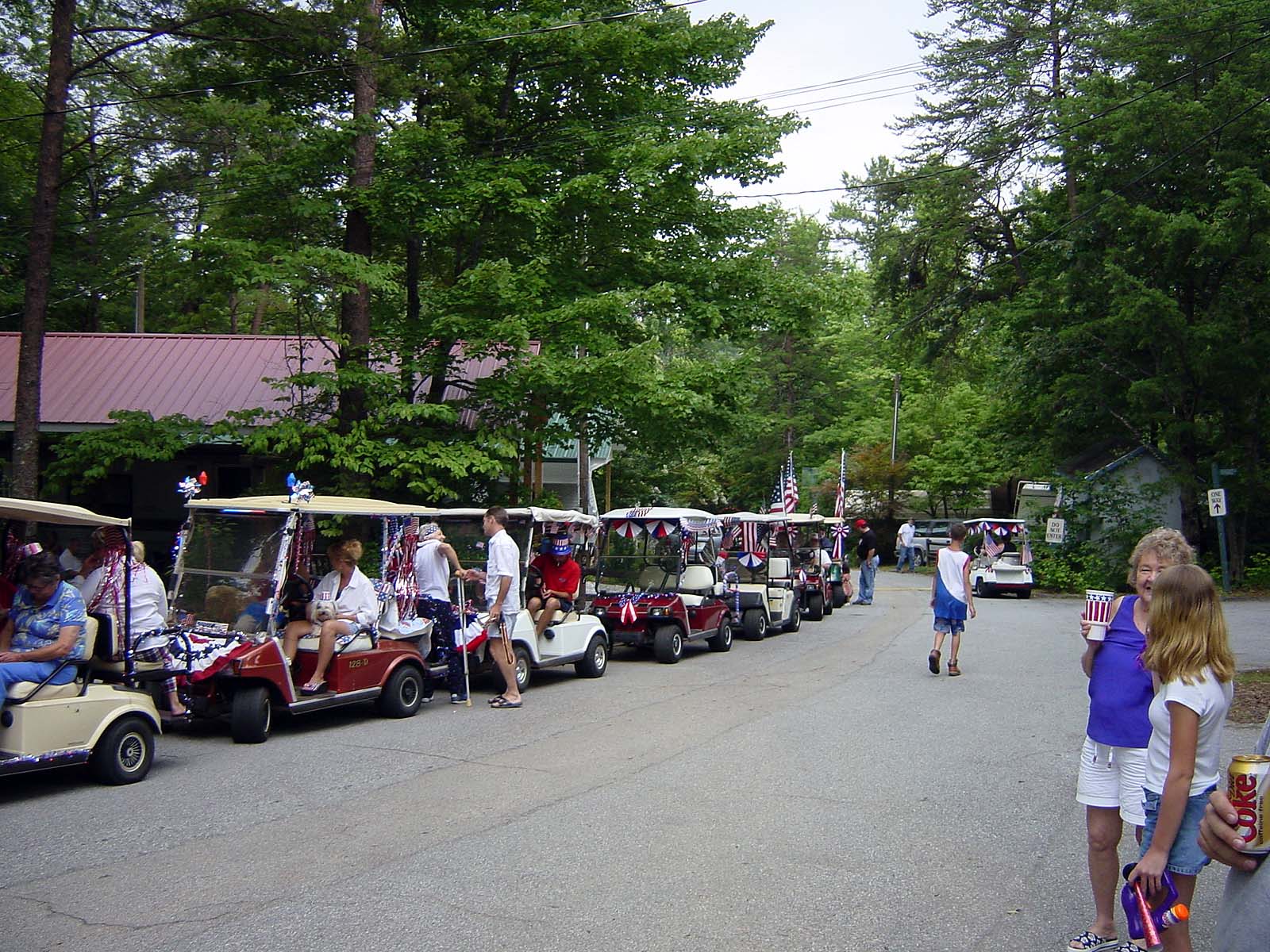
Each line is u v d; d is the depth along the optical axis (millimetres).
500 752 8828
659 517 15484
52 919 5000
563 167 18688
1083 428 30000
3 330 28719
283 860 5922
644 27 18422
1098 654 4500
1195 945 4766
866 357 50500
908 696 11789
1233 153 25016
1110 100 26281
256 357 21469
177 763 8492
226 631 9508
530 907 5152
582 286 18656
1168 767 3820
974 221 33219
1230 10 24578
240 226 17156
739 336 19578
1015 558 29344
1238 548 28297
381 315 19469
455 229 17672
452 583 11914
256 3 15758
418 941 4715
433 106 18328
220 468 21531
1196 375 26094
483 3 18672
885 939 4754
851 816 6801
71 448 16375
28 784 7781
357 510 10375
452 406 18125
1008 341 32281
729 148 18234
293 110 18328
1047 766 8281
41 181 14531
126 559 8406
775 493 47312
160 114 25750
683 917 5016
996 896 5340
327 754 8820
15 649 7637
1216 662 3725
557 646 12688
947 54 31578
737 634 18844
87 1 15844
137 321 28500
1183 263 26078
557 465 28078
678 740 9273
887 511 46062
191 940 4734
